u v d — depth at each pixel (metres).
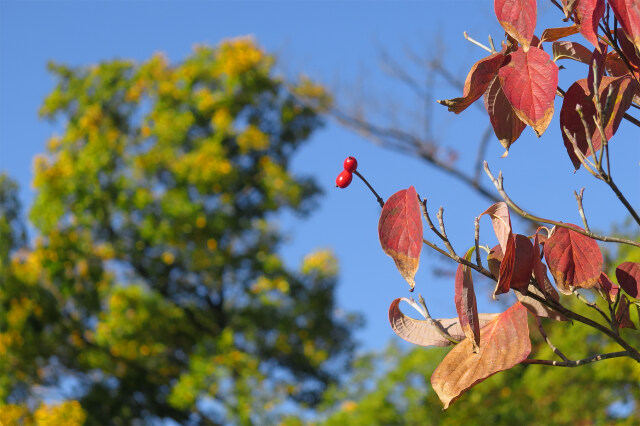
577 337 5.65
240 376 11.28
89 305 12.27
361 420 6.46
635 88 1.06
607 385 5.82
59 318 12.11
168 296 12.90
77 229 12.35
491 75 1.02
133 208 12.16
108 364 12.20
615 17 0.96
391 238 0.99
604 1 0.98
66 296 12.20
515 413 6.17
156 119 12.70
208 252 12.17
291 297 12.62
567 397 5.93
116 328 12.14
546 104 0.96
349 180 1.05
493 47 1.11
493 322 1.09
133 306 12.28
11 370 11.55
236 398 10.86
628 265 1.18
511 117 1.04
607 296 1.15
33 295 11.88
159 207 12.10
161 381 12.57
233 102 12.66
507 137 1.04
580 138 1.02
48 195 12.22
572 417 5.98
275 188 12.55
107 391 12.23
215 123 12.48
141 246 12.38
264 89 12.57
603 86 1.02
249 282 12.62
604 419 5.90
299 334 12.39
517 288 1.05
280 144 13.25
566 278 1.11
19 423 11.12
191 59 13.15
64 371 12.30
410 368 6.59
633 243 0.98
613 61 1.12
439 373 1.07
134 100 12.96
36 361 11.85
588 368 5.72
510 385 6.42
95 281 12.34
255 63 12.62
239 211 12.76
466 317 1.02
